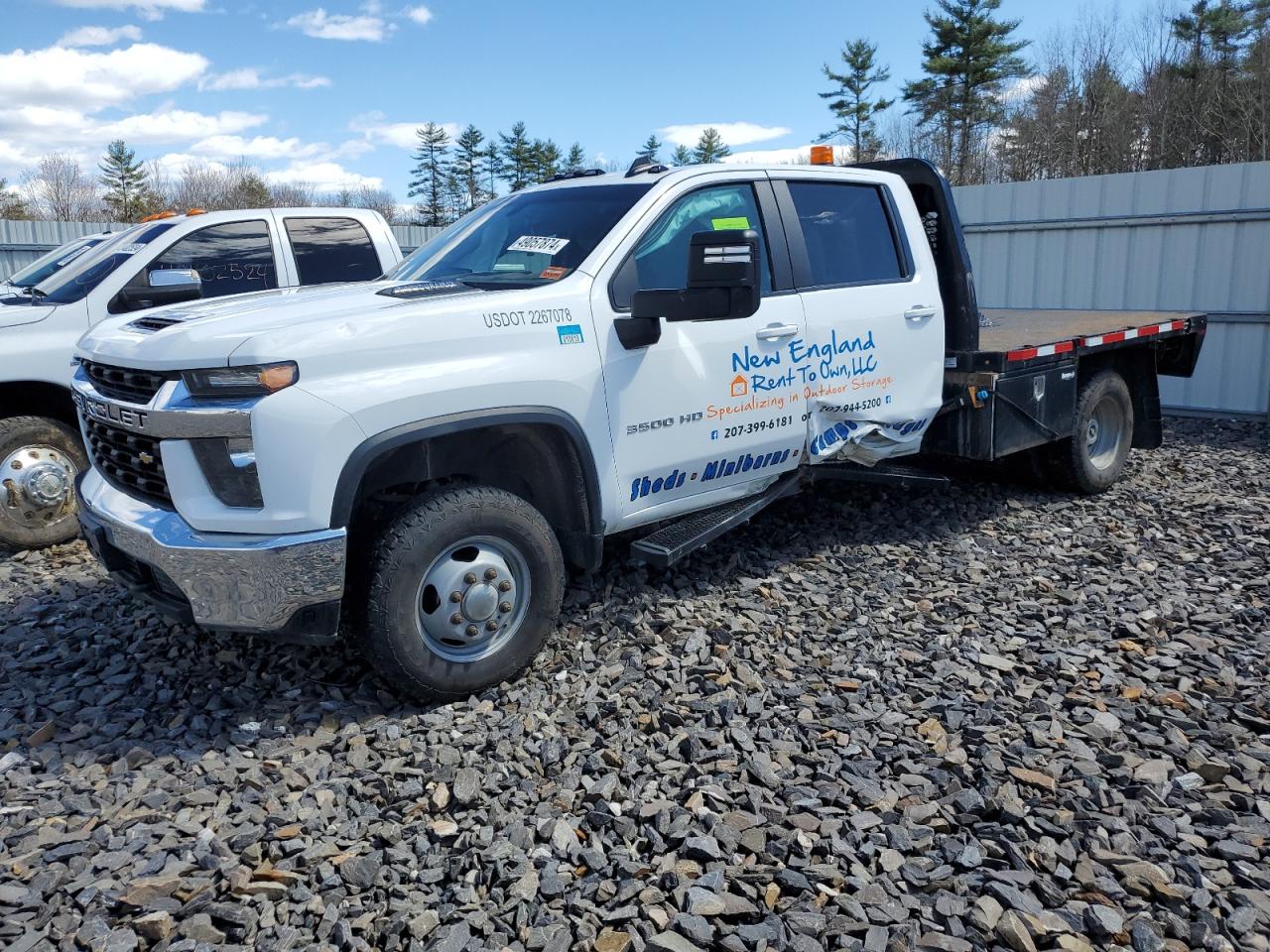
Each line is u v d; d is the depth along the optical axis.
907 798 3.06
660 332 4.19
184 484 3.37
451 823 2.96
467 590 3.69
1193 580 5.02
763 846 2.83
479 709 3.71
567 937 2.47
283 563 3.27
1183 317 7.40
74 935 2.49
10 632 4.57
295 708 3.75
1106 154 51.00
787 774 3.24
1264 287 9.48
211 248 6.53
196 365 3.31
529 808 3.06
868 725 3.56
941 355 5.54
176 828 2.96
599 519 4.13
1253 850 2.80
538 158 72.50
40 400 6.09
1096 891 2.63
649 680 3.90
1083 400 6.43
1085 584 4.97
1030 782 3.13
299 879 2.72
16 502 5.75
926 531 5.86
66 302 6.02
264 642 4.31
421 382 3.52
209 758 3.39
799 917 2.51
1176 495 6.79
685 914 2.52
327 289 4.36
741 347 4.54
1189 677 3.89
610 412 4.09
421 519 3.55
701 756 3.32
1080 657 4.10
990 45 54.84
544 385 3.83
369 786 3.17
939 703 3.70
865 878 2.69
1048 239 10.73
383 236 7.26
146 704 3.83
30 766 3.36
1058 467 6.53
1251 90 46.66
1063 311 8.52
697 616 4.52
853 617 4.54
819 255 4.99
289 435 3.26
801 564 5.25
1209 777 3.18
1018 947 2.41
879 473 5.36
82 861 2.79
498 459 4.10
